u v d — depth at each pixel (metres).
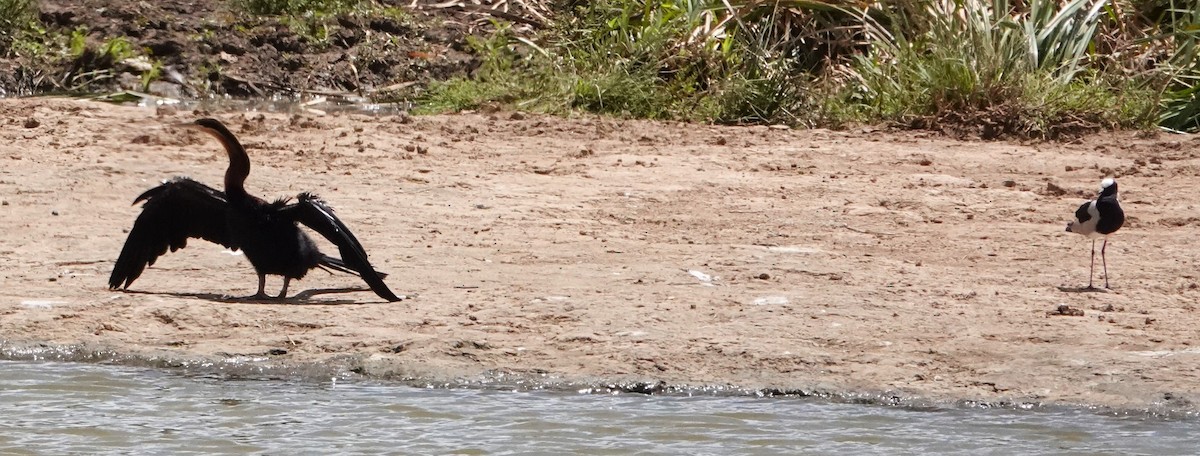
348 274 25.59
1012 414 18.23
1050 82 48.91
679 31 55.06
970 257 28.53
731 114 50.22
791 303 23.17
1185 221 33.25
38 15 61.97
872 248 29.34
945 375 19.64
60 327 21.48
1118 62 51.09
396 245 27.92
